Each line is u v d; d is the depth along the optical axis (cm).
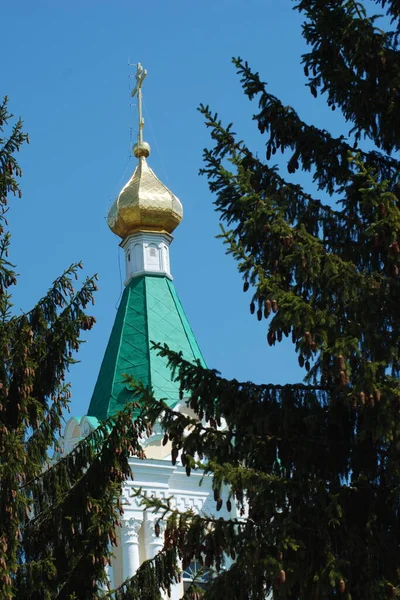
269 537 2181
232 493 2244
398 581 2172
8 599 2702
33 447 3094
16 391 2941
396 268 2233
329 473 2305
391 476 2206
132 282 6247
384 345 2227
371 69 2473
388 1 2561
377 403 2141
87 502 3000
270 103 2541
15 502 2767
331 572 2100
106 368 5778
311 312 2212
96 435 3114
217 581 2252
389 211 2225
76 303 3094
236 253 2284
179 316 6044
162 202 6494
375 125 2534
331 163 2534
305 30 2548
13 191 3156
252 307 2256
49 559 2934
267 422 2320
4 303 3003
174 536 2266
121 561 5156
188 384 2381
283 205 2466
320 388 2355
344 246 2447
